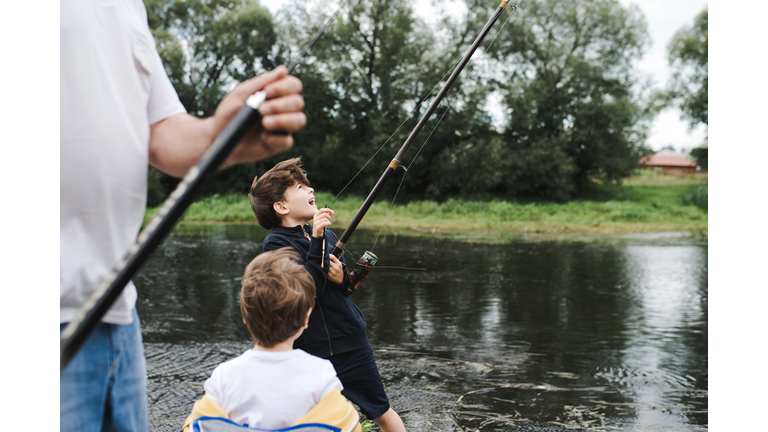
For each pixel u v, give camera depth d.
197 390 3.24
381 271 8.48
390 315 5.63
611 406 3.18
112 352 0.85
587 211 21.11
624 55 25.61
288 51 26.84
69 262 0.80
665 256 10.69
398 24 26.11
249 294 1.38
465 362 4.02
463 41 24.59
